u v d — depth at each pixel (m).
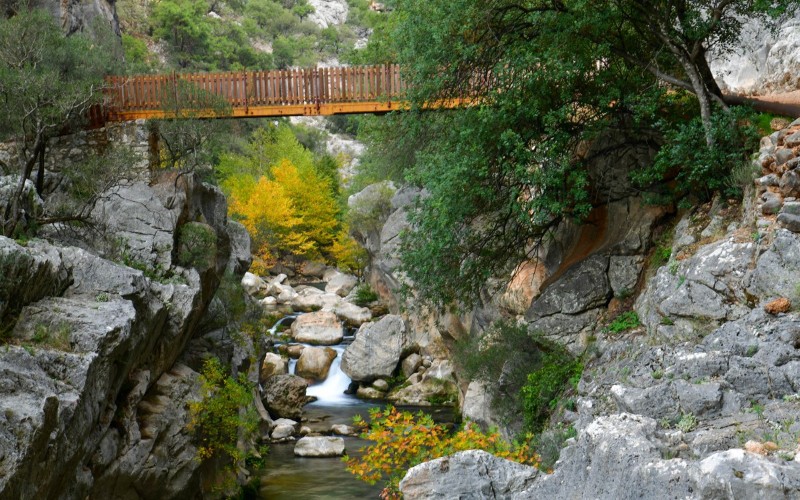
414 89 20.86
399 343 38.56
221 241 27.52
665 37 17.44
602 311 18.33
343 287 56.12
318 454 27.86
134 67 27.67
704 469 6.41
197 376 23.27
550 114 18.16
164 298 21.58
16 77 20.89
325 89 25.81
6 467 13.47
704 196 17.14
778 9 17.14
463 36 19.47
